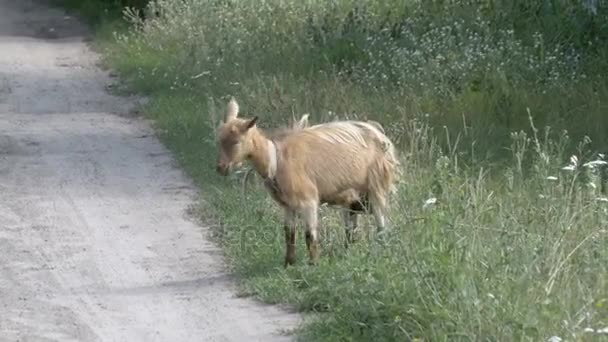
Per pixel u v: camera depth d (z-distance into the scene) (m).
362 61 26.72
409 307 12.41
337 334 12.81
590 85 23.75
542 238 13.64
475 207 14.73
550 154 18.00
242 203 18.25
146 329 13.62
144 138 24.25
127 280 15.48
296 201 14.98
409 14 29.83
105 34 37.56
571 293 12.09
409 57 25.47
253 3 32.81
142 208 18.98
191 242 17.09
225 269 15.87
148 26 34.44
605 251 13.26
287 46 28.47
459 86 23.95
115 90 29.92
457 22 27.73
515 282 12.12
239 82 26.00
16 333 13.55
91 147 23.50
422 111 22.78
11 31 40.50
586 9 27.84
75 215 18.64
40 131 25.12
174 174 21.17
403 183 16.25
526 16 28.08
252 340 13.11
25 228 17.95
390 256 13.79
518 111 22.72
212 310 14.21
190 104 25.91
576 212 14.47
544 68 24.81
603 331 10.69
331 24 29.41
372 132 15.74
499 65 24.69
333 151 15.23
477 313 11.70
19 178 21.02
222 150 14.70
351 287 13.43
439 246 13.23
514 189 16.45
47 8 43.53
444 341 11.66
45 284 15.37
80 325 13.79
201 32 30.81
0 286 15.28
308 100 23.00
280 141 15.05
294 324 13.57
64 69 33.34
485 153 20.34
